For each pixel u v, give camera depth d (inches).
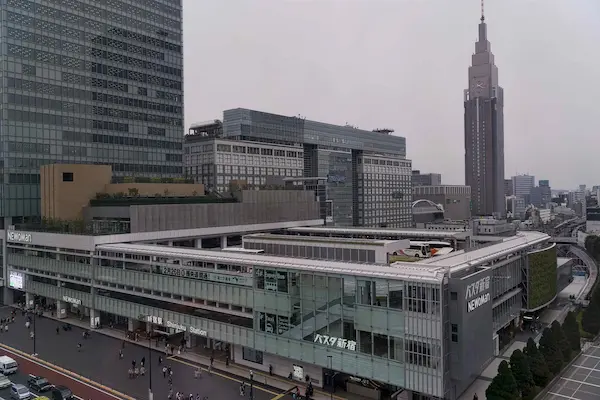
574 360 2908.5
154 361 2898.6
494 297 2950.3
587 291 4722.0
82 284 3710.6
